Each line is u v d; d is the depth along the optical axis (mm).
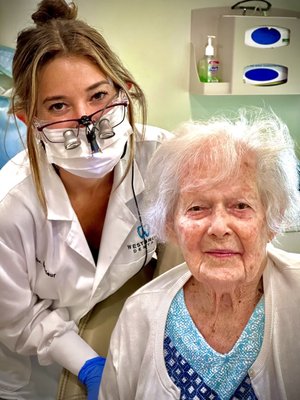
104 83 1402
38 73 1366
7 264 1515
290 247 1716
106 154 1449
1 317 1599
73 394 1446
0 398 1849
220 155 993
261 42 2461
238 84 2500
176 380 1056
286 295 1047
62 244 1571
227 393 1020
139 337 1138
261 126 1032
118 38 2498
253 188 995
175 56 2588
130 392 1155
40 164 1526
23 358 1838
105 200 1646
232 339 1049
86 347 1536
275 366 1004
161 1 2498
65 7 1512
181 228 1020
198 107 2695
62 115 1403
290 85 2572
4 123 2133
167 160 1062
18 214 1484
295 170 1040
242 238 980
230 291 1021
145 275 1706
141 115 1770
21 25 2373
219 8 2564
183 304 1104
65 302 1658
